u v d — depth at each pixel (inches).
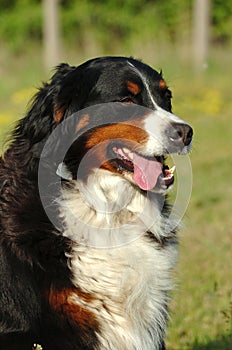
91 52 1683.1
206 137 1085.8
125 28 1707.7
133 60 396.8
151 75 393.1
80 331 351.9
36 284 351.6
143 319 368.8
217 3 1684.3
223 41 1711.4
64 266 354.6
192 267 558.3
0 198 366.9
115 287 361.1
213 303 504.1
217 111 1261.1
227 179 887.7
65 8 1706.4
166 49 1603.1
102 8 1700.3
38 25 1689.2
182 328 480.7
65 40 1705.2
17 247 355.3
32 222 358.3
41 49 1686.8
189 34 1672.0
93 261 360.2
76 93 378.0
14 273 354.0
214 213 746.8
